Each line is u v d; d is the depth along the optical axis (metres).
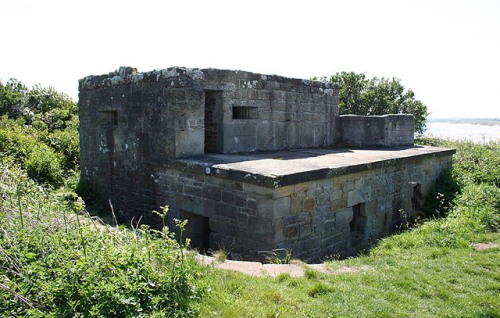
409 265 5.32
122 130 8.68
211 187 6.63
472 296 4.36
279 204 5.83
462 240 6.47
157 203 7.81
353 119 11.09
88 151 10.05
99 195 9.66
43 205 5.30
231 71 8.12
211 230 6.73
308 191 6.31
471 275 5.00
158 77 7.59
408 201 9.12
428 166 9.92
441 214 9.25
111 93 8.95
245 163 6.81
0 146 11.43
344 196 7.08
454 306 4.15
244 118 8.77
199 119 7.64
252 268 4.86
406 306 4.09
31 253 3.76
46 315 3.15
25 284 3.41
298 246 6.23
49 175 10.45
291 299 3.95
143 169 8.12
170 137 7.41
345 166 6.87
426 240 6.69
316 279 4.62
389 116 11.07
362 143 11.12
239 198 6.20
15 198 5.29
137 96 8.16
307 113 10.20
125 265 3.74
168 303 3.51
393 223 8.57
